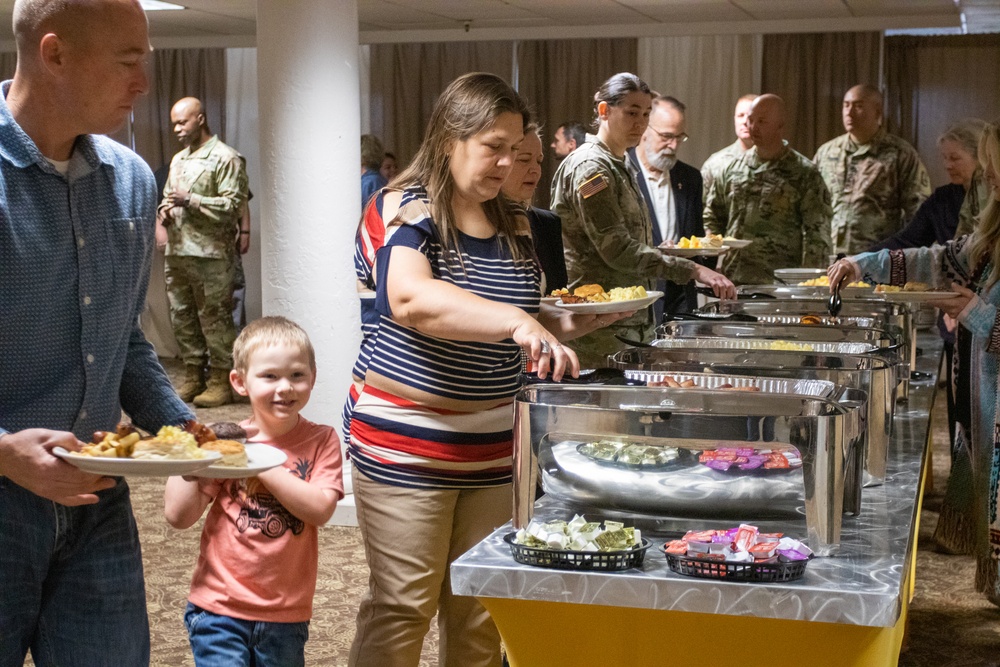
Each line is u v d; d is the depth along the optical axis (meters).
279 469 2.11
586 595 1.46
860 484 1.68
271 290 4.26
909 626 3.34
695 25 8.57
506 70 8.98
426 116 9.18
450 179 1.95
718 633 1.48
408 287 1.83
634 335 3.94
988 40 8.20
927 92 8.35
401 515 1.98
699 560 1.43
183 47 9.53
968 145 4.32
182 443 1.46
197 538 4.27
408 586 2.00
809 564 1.49
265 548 2.11
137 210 1.75
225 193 7.18
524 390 1.63
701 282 3.81
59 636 1.71
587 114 8.88
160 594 3.60
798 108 8.42
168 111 9.59
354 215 4.28
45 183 1.61
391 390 1.99
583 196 3.80
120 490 1.76
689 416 1.55
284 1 4.13
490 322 1.75
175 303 7.39
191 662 3.01
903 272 3.20
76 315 1.66
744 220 5.66
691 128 8.72
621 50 8.75
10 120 1.57
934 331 5.19
